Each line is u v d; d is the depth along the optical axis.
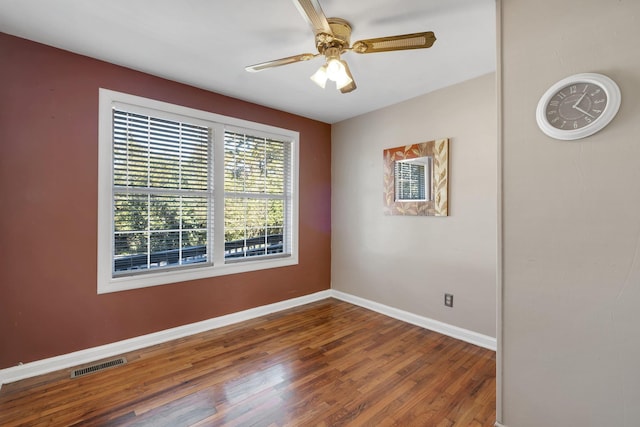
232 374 2.12
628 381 1.26
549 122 1.42
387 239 3.33
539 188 1.47
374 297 3.49
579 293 1.37
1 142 1.97
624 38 1.25
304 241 3.72
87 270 2.29
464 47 2.12
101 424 1.63
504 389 1.59
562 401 1.42
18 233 2.04
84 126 2.26
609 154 1.29
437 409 1.77
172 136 2.72
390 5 1.68
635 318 1.24
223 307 3.03
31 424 1.62
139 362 2.28
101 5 1.68
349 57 2.25
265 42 2.08
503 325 1.59
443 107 2.82
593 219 1.33
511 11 1.54
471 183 2.63
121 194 2.48
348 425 1.64
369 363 2.28
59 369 2.17
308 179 3.76
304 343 2.62
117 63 2.38
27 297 2.07
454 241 2.75
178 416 1.69
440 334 2.82
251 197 3.29
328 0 1.63
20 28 1.92
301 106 3.33
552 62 1.42
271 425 1.63
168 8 1.71
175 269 2.75
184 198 2.81
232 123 3.06
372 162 3.48
